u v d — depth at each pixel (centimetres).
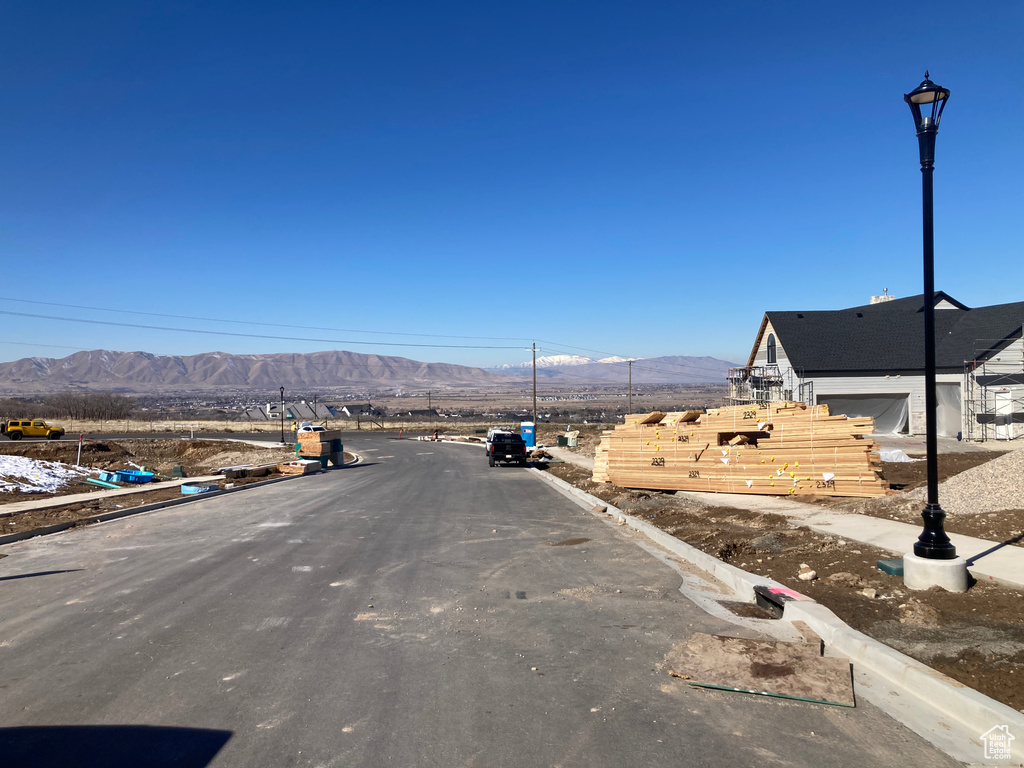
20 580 957
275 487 2398
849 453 1435
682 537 1208
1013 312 3478
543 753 434
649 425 1912
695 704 507
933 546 745
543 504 1817
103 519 1570
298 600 824
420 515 1600
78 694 538
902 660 549
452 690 540
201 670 589
